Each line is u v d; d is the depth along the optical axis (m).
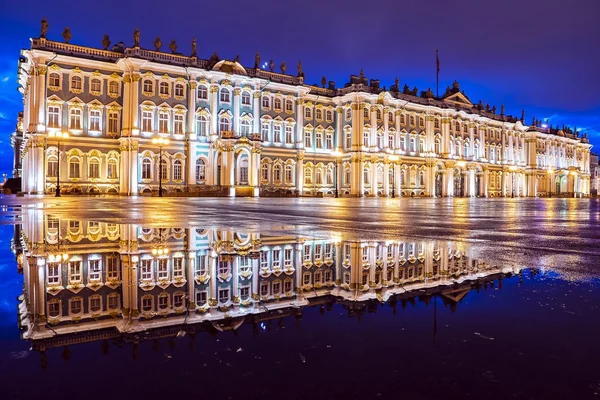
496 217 17.70
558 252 6.92
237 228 11.06
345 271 5.36
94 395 2.01
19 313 3.45
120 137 57.53
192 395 2.02
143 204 28.66
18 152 88.94
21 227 11.20
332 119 78.62
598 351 2.55
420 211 22.95
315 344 2.72
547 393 2.03
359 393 2.03
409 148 83.62
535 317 3.28
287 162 72.25
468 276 5.02
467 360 2.42
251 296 4.07
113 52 58.66
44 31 54.19
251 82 67.44
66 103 55.19
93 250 7.09
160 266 5.66
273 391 2.06
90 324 3.16
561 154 117.38
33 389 2.07
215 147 63.16
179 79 61.28
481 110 98.94
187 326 3.12
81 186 55.94
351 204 34.75
